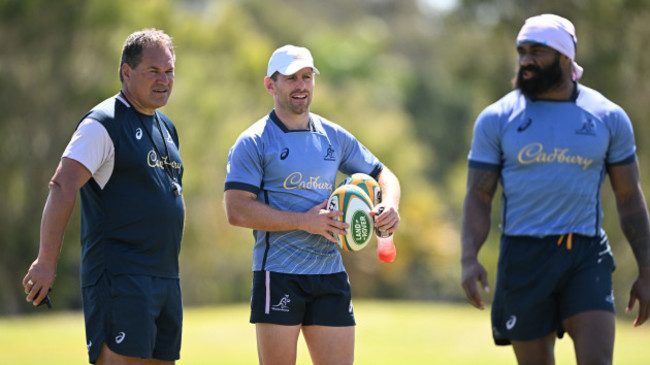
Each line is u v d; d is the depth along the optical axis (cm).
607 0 7925
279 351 1898
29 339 4278
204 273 9712
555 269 1944
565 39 1959
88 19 8475
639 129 7838
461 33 9831
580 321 1894
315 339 1939
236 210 1878
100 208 1841
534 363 2000
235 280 10538
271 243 1916
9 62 8462
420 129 17525
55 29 8394
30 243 8538
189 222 8856
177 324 1939
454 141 17562
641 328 5162
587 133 1952
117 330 1809
